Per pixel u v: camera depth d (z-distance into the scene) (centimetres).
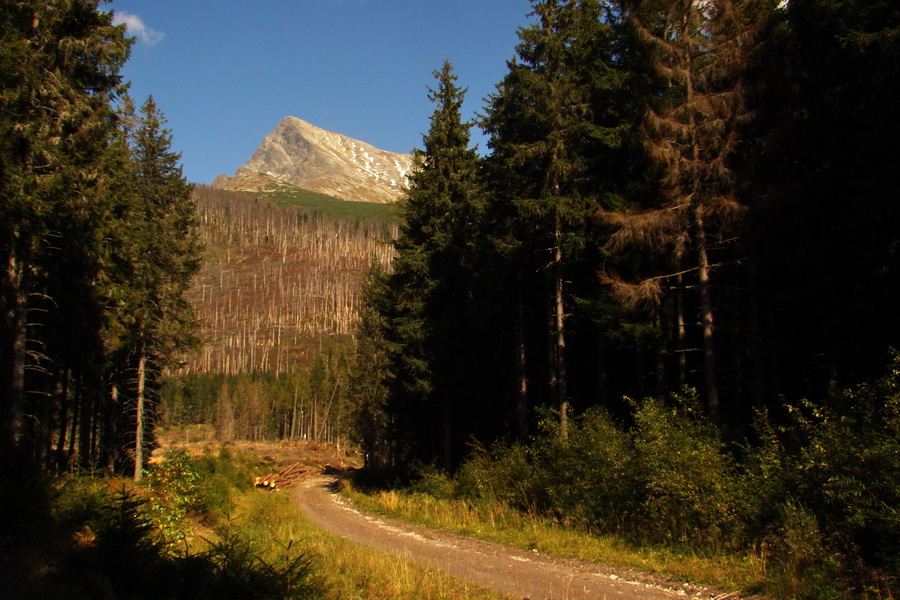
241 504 2184
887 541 807
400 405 2509
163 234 2547
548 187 1666
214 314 16700
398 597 821
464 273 2230
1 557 718
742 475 1138
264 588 632
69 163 1570
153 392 2886
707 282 1426
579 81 1733
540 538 1296
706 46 1420
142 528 723
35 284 1780
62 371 2344
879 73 1202
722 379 1809
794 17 1392
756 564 900
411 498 2116
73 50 1641
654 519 1178
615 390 2095
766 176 1436
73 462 1260
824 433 919
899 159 1165
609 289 1625
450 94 2345
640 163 1619
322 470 5956
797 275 1483
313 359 13425
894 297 1238
